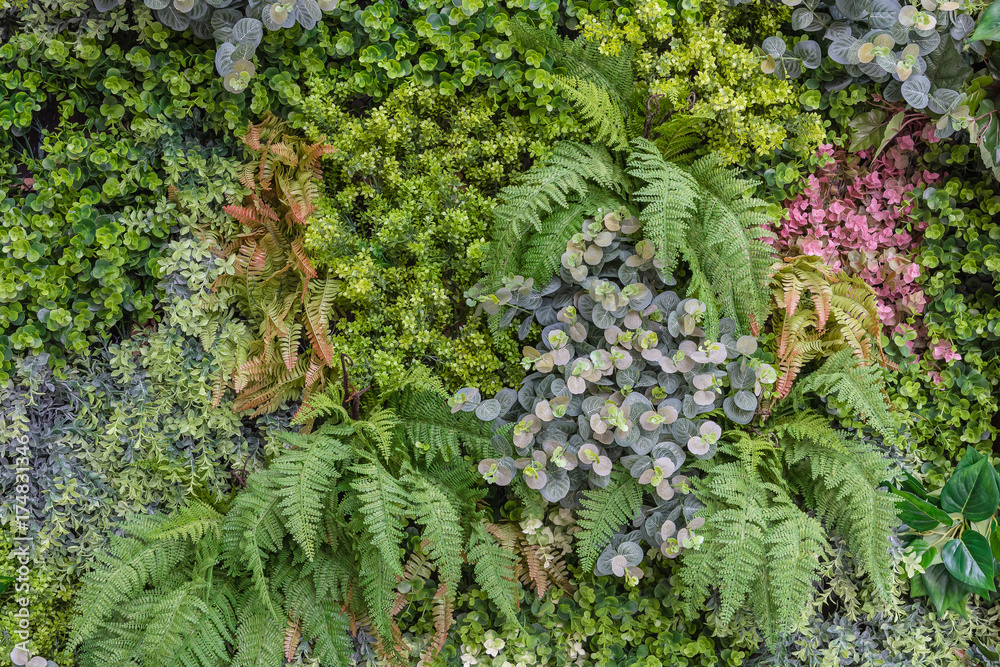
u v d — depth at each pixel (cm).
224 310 209
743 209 202
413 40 209
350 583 206
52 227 198
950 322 230
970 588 218
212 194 204
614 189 211
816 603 218
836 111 220
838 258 227
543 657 218
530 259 203
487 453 208
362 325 216
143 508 207
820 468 204
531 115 212
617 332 203
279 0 187
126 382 204
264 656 192
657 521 206
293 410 215
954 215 223
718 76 210
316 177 208
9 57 190
